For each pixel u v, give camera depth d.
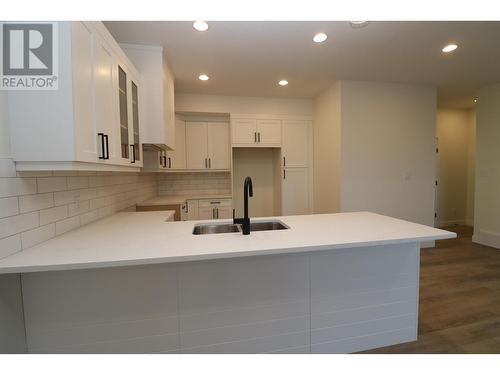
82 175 1.83
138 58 2.48
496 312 2.19
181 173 4.36
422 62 2.94
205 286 1.49
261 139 4.20
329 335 1.67
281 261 1.57
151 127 2.54
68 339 1.36
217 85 3.63
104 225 1.84
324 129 3.93
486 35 2.33
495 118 3.82
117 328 1.41
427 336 1.88
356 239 1.41
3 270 1.03
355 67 3.06
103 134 1.52
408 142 3.72
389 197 3.69
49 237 1.46
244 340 1.55
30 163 1.22
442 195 5.32
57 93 1.20
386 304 1.76
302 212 4.37
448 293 2.53
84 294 1.37
